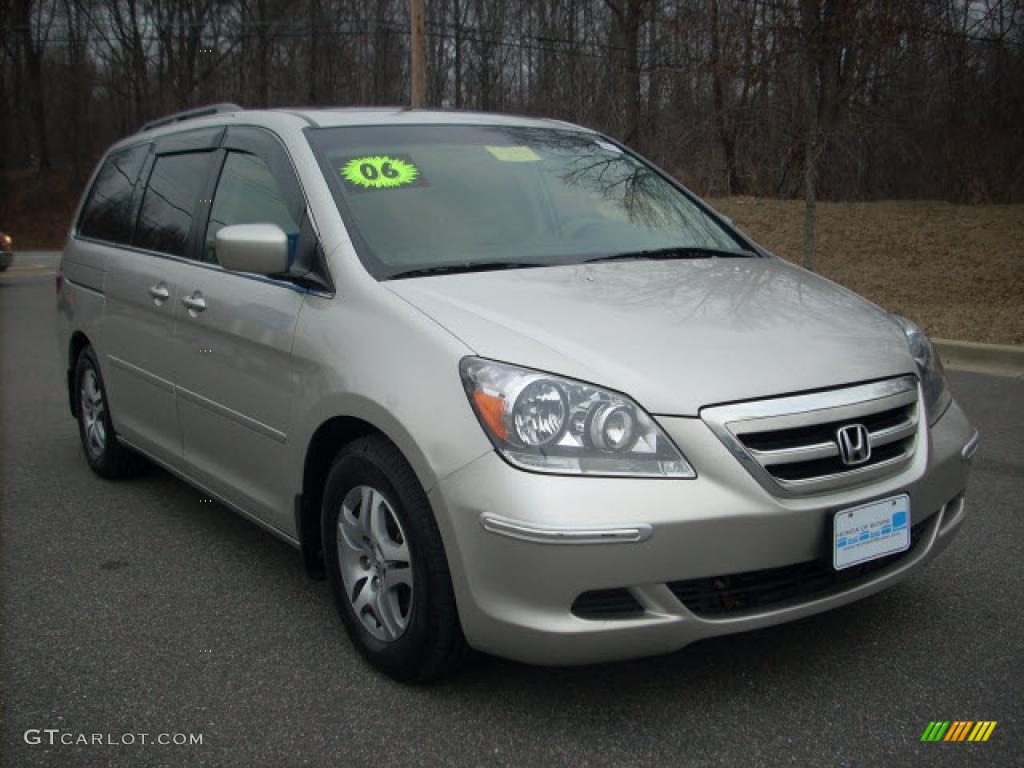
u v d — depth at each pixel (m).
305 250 3.44
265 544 4.32
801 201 17.80
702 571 2.60
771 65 11.51
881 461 2.88
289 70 36.75
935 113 17.08
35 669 3.19
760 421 2.68
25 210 43.09
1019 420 6.46
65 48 43.28
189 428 4.14
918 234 15.22
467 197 3.73
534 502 2.53
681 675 3.08
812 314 3.25
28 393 7.74
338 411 3.05
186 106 38.12
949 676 3.06
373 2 35.00
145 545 4.30
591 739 2.74
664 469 2.60
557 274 3.36
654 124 20.33
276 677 3.12
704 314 3.09
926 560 3.09
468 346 2.80
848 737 2.74
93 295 5.04
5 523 4.60
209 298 3.85
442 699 2.96
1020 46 15.91
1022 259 13.34
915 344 3.36
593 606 2.60
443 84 34.50
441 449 2.70
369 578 3.13
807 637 3.32
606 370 2.69
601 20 29.27
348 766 2.64
